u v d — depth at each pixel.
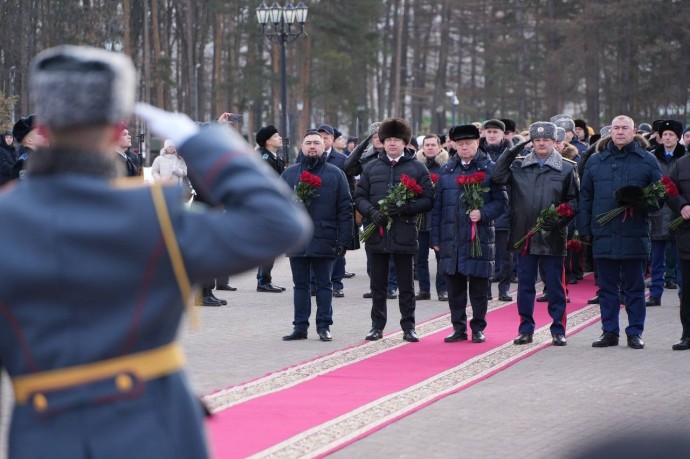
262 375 10.24
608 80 72.12
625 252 11.80
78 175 3.00
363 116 71.81
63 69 2.95
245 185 3.05
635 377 10.11
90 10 64.19
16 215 2.97
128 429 2.98
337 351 11.69
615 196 11.74
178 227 3.03
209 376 10.19
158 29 66.19
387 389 9.58
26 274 2.94
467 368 10.67
